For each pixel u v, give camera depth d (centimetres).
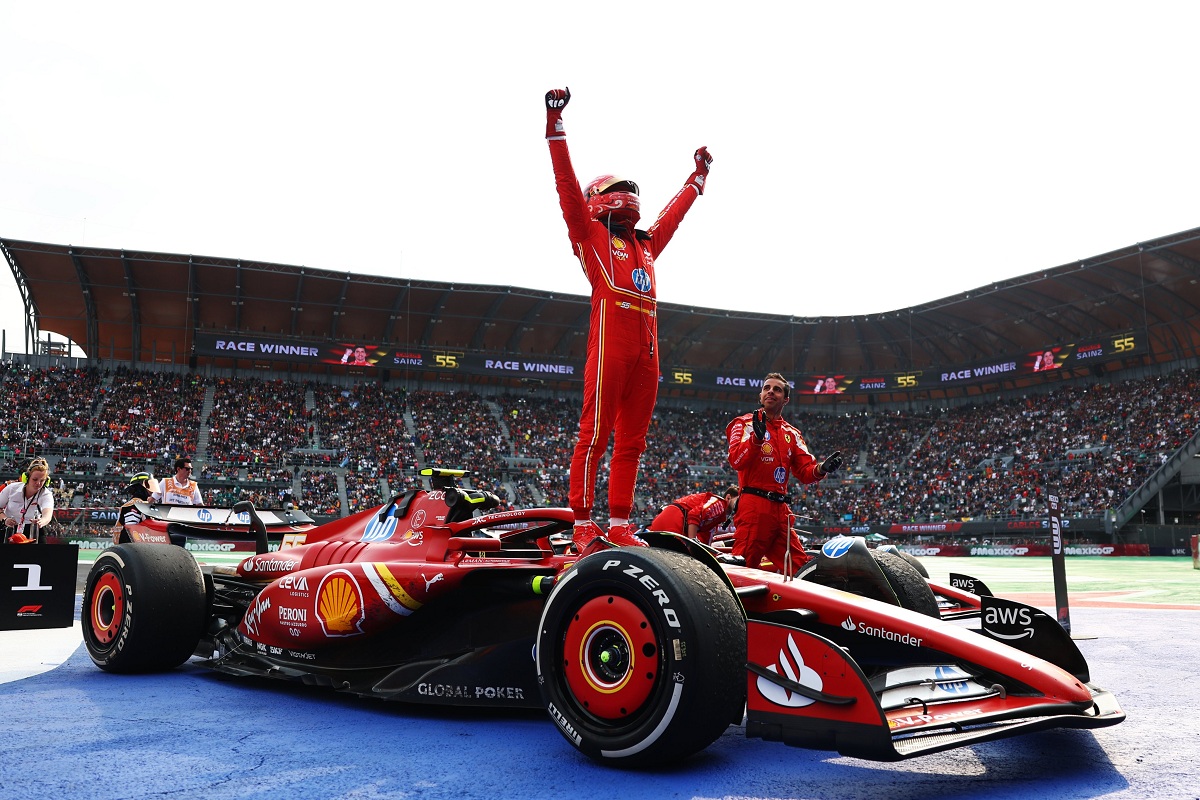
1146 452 3466
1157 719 351
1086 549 3234
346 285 3603
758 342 4306
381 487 3528
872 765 278
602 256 353
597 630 274
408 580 361
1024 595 1158
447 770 265
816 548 421
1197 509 3581
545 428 4125
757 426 393
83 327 3753
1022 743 310
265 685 428
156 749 290
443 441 3884
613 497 357
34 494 736
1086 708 272
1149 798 241
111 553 463
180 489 794
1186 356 3725
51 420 3425
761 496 394
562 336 4141
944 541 3584
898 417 4469
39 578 644
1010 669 273
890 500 3950
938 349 4275
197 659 501
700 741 251
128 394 3638
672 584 253
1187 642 609
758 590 307
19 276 3400
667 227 402
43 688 414
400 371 4147
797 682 251
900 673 297
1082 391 3991
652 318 366
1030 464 3781
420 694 352
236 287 3541
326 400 3931
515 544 410
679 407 4484
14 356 3597
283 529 556
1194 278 3300
